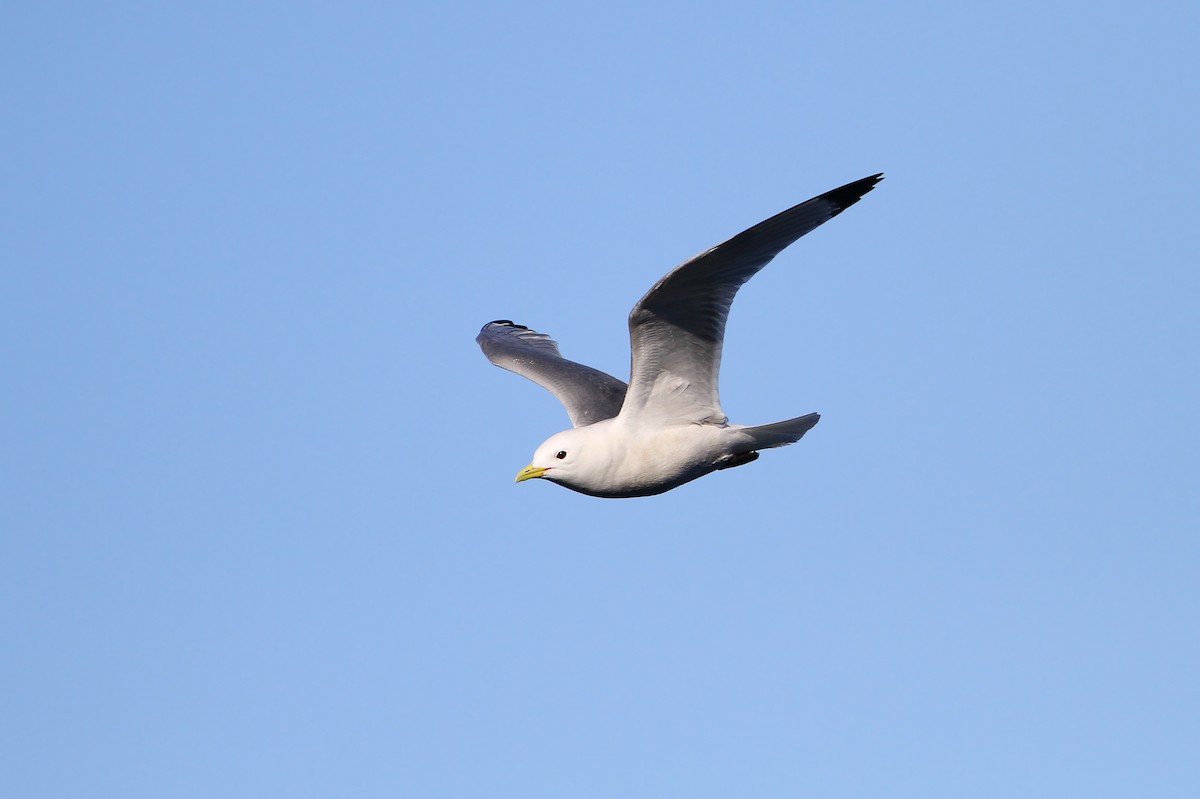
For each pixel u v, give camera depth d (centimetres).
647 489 1426
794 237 1295
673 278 1264
